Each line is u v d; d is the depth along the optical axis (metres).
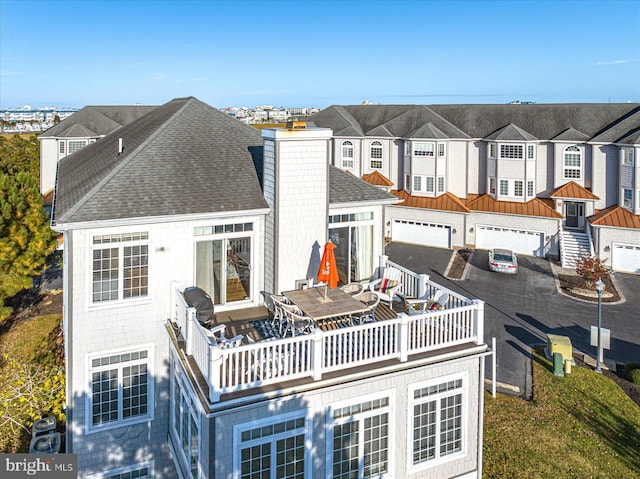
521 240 39.94
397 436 11.99
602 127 38.72
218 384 10.02
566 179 39.31
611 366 22.06
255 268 15.47
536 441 16.72
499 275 35.09
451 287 32.72
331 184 17.08
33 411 17.41
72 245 13.05
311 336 11.02
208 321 13.68
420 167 43.47
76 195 15.20
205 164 16.16
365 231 17.25
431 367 12.10
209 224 14.61
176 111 18.61
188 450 11.85
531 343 24.20
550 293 31.52
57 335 24.36
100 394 13.85
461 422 12.85
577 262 32.59
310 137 14.72
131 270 13.82
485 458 15.95
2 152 51.00
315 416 11.04
